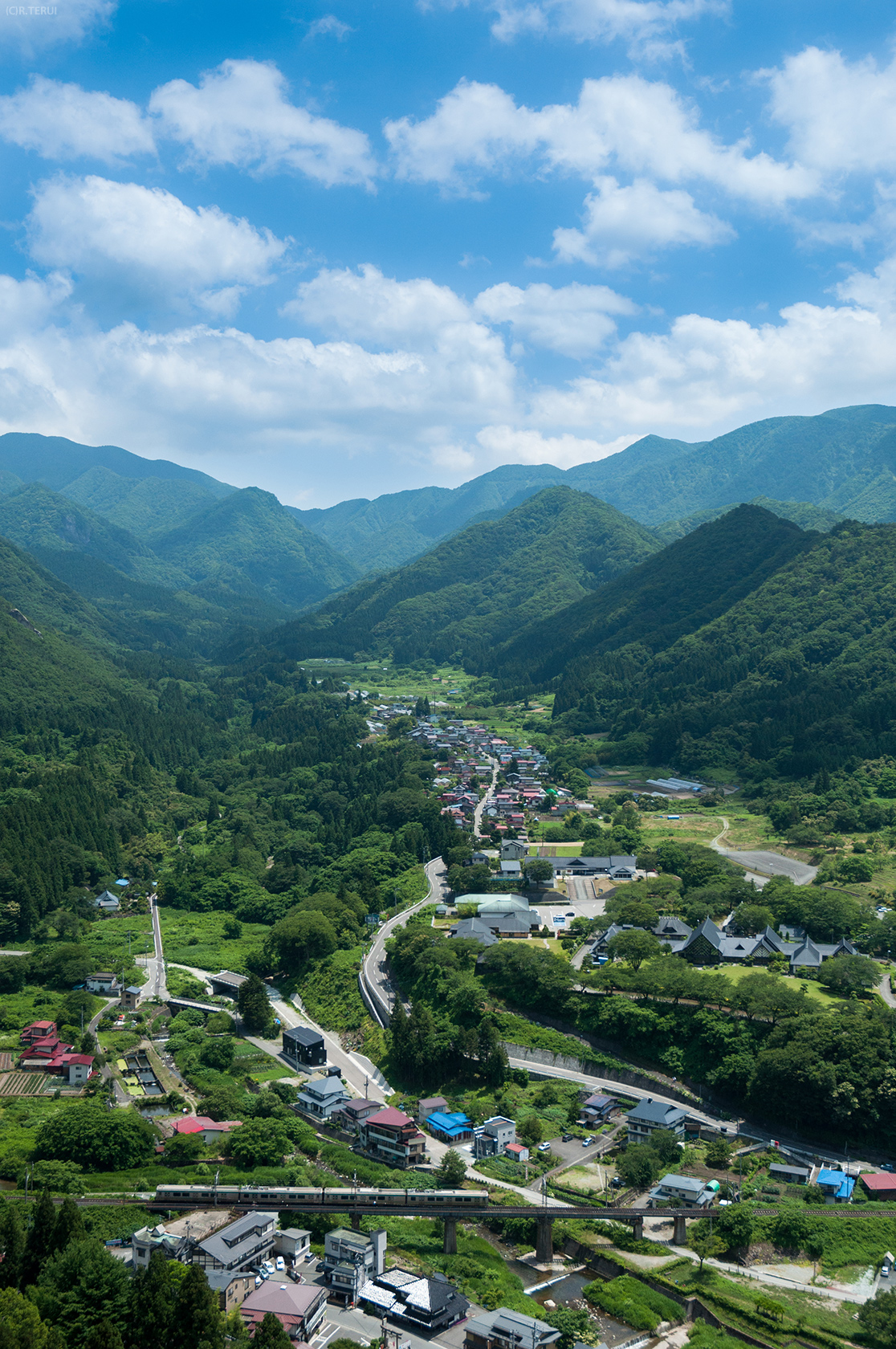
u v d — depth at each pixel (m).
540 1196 161.12
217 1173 164.00
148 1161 171.38
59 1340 109.44
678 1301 139.50
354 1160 174.88
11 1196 150.00
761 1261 150.00
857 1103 173.75
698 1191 158.88
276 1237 142.88
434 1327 128.50
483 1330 125.06
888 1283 145.25
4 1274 123.12
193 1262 132.75
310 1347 123.12
